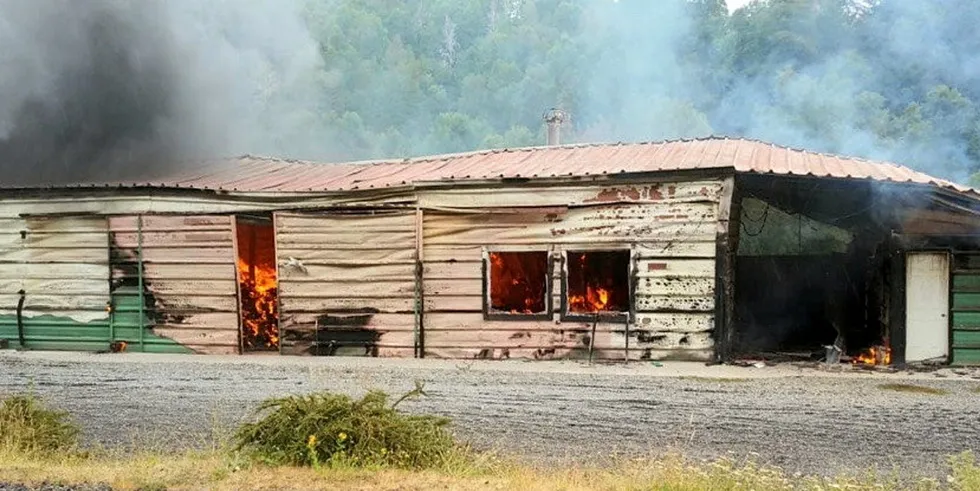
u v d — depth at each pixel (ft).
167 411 30.78
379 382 35.76
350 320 44.65
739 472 20.63
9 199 49.44
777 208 44.80
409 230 43.98
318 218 45.16
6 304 49.34
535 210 42.27
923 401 31.22
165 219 47.26
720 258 39.63
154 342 47.21
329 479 18.54
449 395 32.89
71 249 48.55
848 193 42.09
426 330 43.60
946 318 39.68
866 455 24.31
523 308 47.14
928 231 39.78
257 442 21.34
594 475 21.21
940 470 22.86
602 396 32.48
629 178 40.78
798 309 46.85
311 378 36.96
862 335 45.14
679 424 28.09
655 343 40.70
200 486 17.87
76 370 40.01
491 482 18.93
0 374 39.01
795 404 30.78
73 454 23.20
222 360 43.27
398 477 18.95
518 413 29.76
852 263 45.39
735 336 46.09
